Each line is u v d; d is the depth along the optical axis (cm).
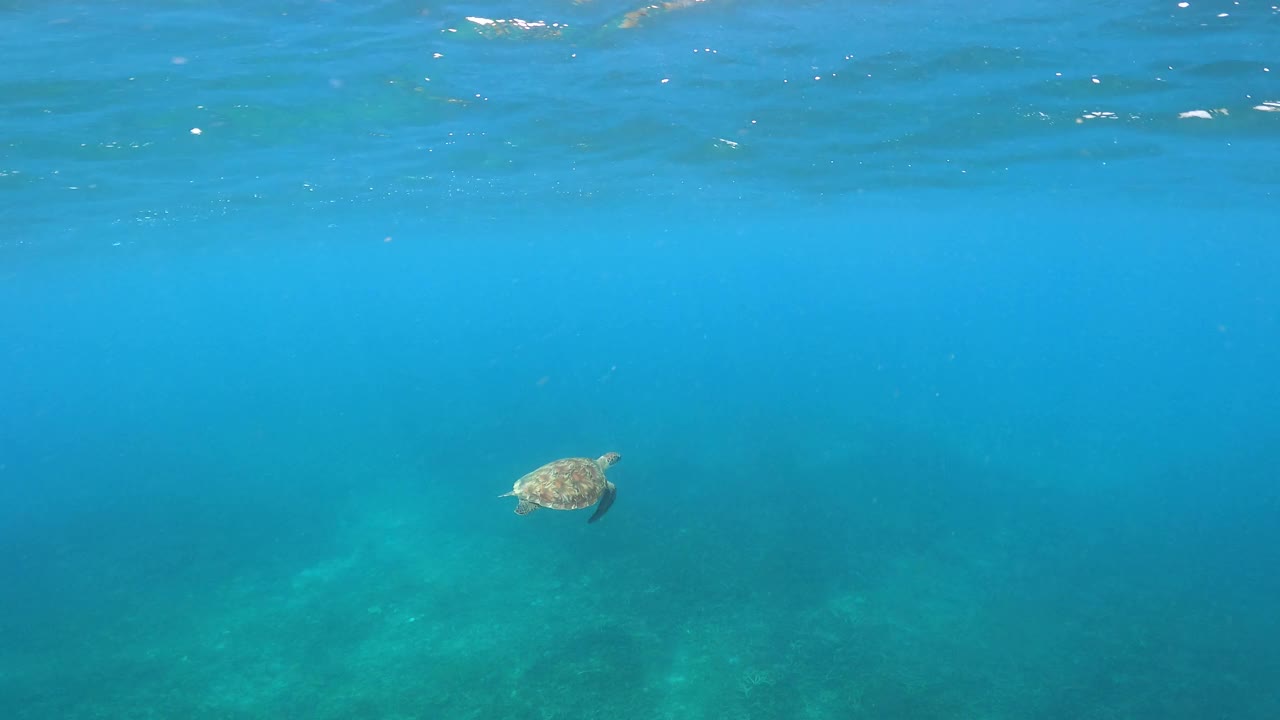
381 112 1523
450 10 1060
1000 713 1120
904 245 6338
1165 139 1717
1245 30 1041
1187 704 1141
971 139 1833
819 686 1177
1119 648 1293
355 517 2011
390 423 3272
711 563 1589
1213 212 3406
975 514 1905
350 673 1243
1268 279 7819
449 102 1488
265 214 2938
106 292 6356
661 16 1090
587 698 1155
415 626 1395
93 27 1019
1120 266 8088
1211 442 2933
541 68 1305
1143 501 2083
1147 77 1277
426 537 1839
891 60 1262
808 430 2769
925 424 2941
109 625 1427
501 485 2186
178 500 2203
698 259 7806
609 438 2662
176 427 3588
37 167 1658
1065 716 1114
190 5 992
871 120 1667
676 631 1332
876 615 1386
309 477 2405
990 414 3294
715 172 2425
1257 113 1420
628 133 1825
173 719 1122
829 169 2362
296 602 1512
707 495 2008
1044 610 1420
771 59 1270
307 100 1405
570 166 2262
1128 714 1118
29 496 2312
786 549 1656
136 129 1459
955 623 1366
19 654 1325
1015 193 2994
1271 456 2683
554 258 7025
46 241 2953
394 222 3625
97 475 2553
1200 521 1922
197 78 1234
